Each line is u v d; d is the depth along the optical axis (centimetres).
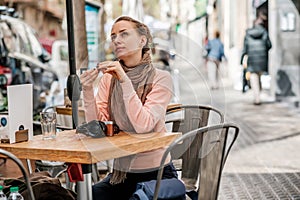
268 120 793
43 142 248
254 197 429
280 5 1055
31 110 257
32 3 1037
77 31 452
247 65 979
